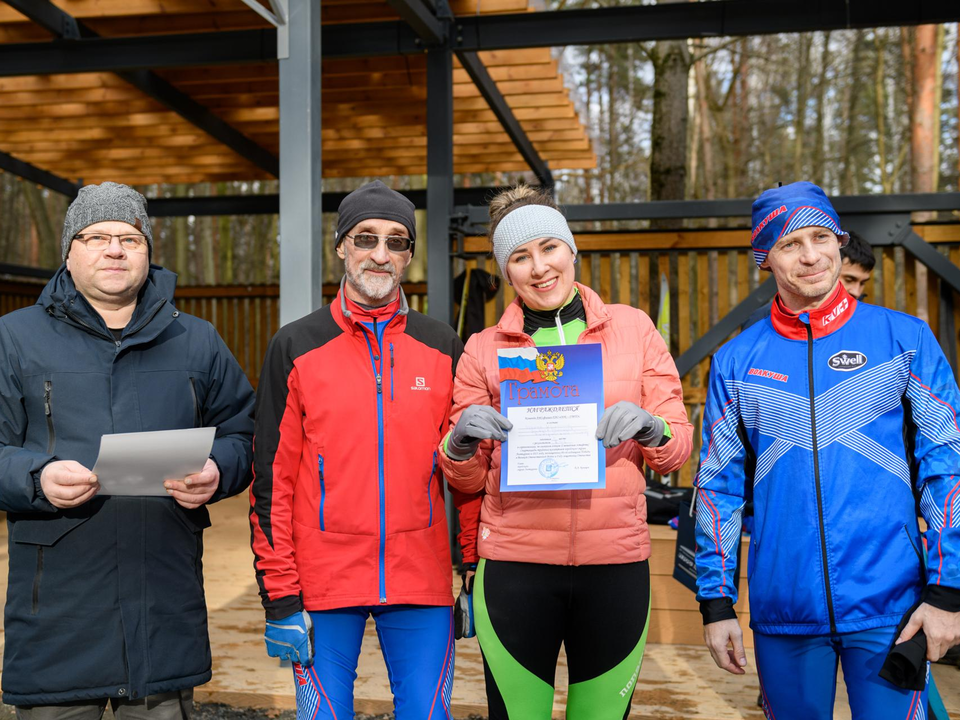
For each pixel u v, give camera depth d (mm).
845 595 1706
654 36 4898
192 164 9062
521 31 5016
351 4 5078
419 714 1921
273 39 5227
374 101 6930
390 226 1951
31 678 1799
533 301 1947
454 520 4785
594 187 21844
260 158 8359
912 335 1761
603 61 22344
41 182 9344
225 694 3076
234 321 10531
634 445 1917
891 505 1719
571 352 1828
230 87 6766
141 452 1740
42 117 7426
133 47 5359
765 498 1824
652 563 3766
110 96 6871
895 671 1633
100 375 1885
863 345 1779
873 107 22297
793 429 1792
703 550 1932
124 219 1854
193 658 1928
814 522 1746
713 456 1938
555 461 1805
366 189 1977
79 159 8844
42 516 1824
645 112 22000
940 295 4695
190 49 5309
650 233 5055
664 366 1949
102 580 1830
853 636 1713
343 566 1917
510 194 2043
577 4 13328
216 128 7418
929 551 1665
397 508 1939
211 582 4562
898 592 1692
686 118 8328
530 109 7141
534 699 1890
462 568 2074
